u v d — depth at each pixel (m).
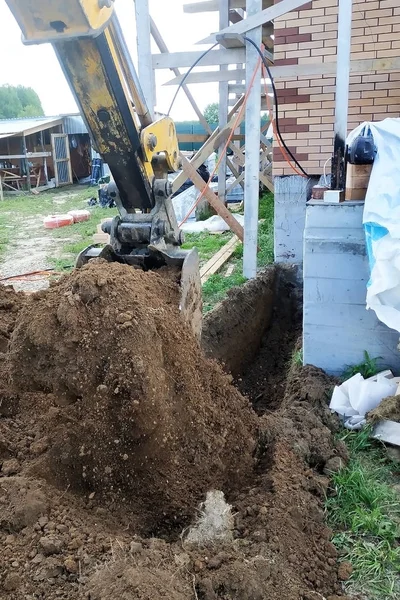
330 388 4.17
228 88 11.34
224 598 2.14
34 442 2.99
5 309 4.93
